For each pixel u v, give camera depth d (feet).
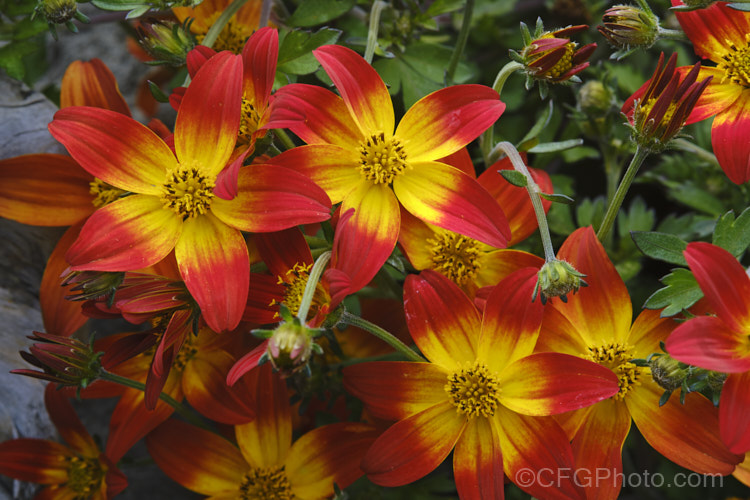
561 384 0.97
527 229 1.03
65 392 1.07
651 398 0.99
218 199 0.97
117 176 0.98
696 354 0.93
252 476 1.05
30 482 1.09
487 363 0.98
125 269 0.96
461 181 0.99
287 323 0.91
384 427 1.05
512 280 0.97
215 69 0.98
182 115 0.98
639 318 1.00
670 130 0.97
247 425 1.05
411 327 0.98
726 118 1.00
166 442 1.06
